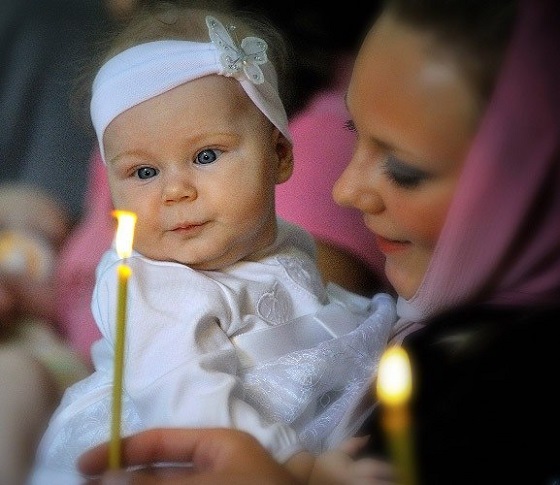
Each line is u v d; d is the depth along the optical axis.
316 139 3.80
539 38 2.20
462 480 2.11
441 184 2.27
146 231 2.96
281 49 3.65
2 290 4.07
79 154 4.99
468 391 2.18
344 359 2.88
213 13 3.35
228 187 2.94
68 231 4.57
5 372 3.19
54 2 5.37
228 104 2.97
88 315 4.13
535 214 2.26
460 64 2.21
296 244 3.41
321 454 2.51
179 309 2.83
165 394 2.64
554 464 2.12
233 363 2.82
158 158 2.93
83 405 2.96
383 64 2.26
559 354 2.17
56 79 5.15
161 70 2.95
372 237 3.70
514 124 2.20
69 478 2.62
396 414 1.69
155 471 2.28
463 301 2.34
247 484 1.95
